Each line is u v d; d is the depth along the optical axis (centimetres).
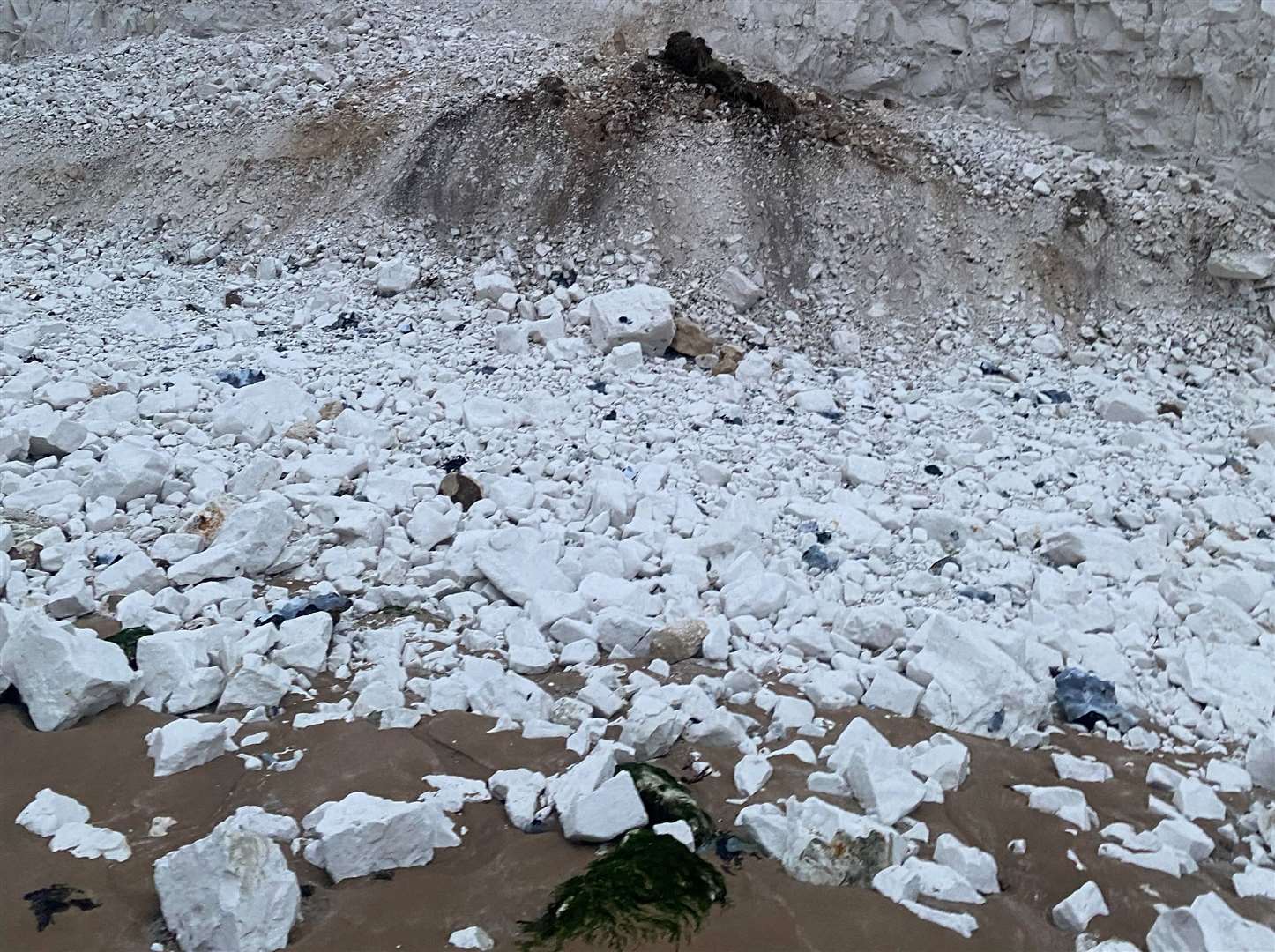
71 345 919
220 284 1107
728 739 488
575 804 430
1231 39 1143
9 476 670
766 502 724
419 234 1138
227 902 365
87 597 560
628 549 629
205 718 493
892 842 423
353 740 479
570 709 500
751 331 1045
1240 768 505
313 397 835
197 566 589
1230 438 930
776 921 395
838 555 663
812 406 923
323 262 1129
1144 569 674
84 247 1197
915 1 1270
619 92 1201
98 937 374
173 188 1233
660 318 984
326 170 1200
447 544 648
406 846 412
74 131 1318
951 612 610
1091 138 1223
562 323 1005
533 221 1127
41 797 429
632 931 386
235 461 729
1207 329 1088
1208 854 452
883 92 1291
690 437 832
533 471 741
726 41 1307
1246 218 1130
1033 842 451
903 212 1127
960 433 895
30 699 481
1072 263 1112
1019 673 529
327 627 539
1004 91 1261
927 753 486
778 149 1155
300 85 1302
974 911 411
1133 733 529
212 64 1378
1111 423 937
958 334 1061
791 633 573
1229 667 574
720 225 1108
